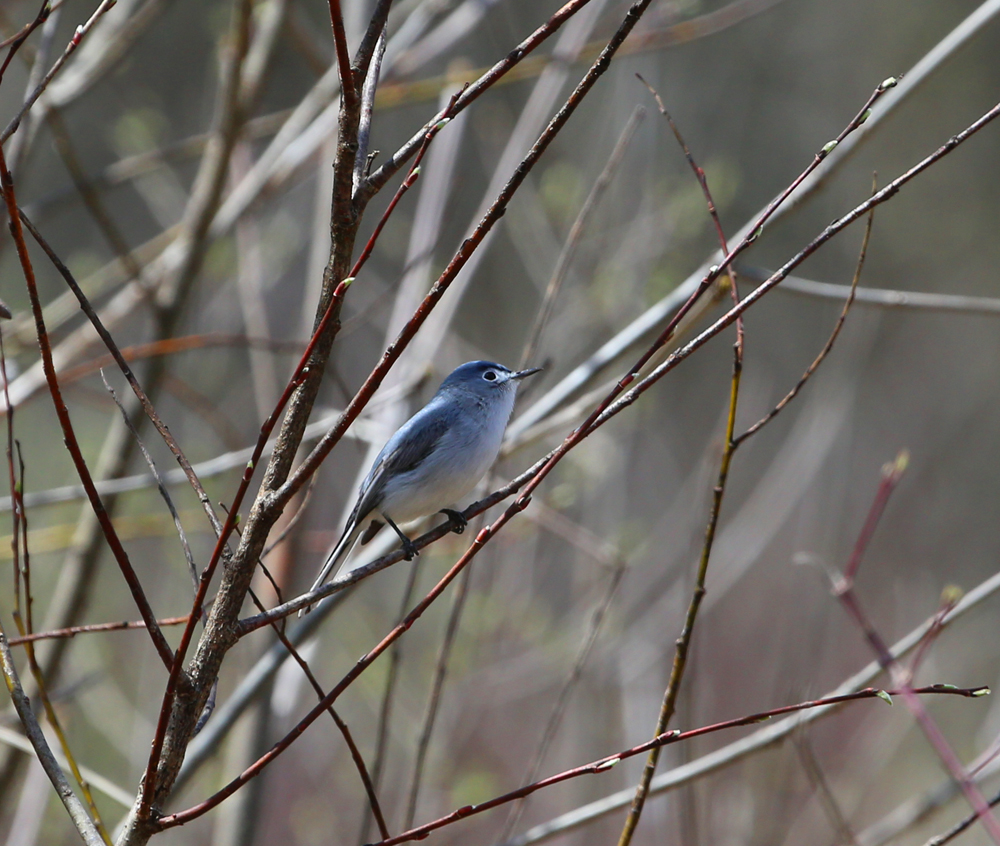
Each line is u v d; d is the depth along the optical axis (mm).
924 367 27219
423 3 11984
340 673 14695
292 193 14891
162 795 4520
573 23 10688
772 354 24266
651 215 13242
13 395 8867
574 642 12164
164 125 13680
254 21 12492
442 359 13086
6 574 13945
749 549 12031
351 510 8055
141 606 4309
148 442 14438
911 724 12070
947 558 24391
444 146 10305
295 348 9242
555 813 13570
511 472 12453
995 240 28500
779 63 27688
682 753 7852
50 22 7527
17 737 7031
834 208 27281
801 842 10078
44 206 10742
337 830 14070
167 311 10758
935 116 28906
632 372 4785
